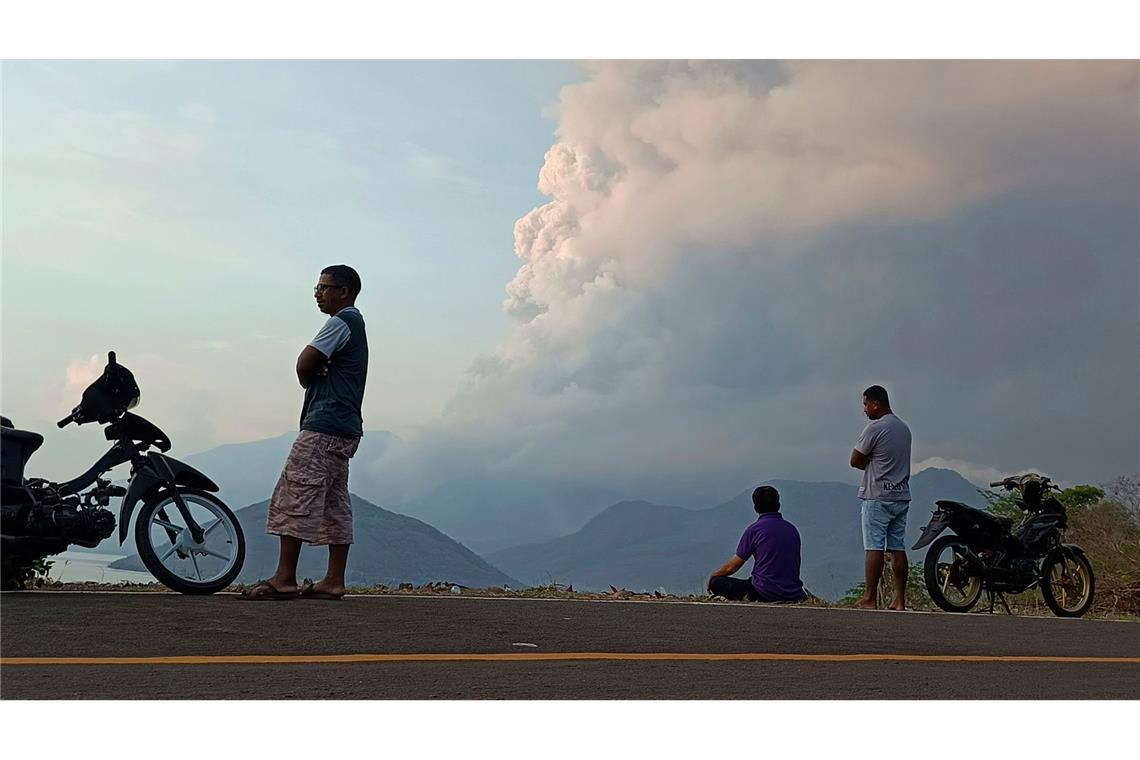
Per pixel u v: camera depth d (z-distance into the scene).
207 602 7.56
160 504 8.13
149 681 5.34
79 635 6.30
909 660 6.94
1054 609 11.33
